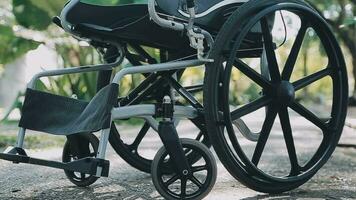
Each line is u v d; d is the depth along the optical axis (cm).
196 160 224
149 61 215
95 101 179
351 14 723
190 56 206
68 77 534
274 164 280
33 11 441
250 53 218
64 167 170
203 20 202
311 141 385
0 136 392
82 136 204
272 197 204
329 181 237
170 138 182
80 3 186
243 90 700
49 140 372
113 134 225
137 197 202
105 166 169
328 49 215
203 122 207
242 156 191
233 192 211
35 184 224
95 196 203
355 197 206
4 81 879
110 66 205
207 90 189
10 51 463
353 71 783
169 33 198
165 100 185
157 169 184
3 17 565
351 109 638
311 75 214
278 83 204
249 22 191
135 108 181
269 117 205
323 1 732
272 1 200
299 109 211
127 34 195
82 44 499
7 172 249
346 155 322
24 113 191
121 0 199
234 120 206
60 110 191
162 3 189
